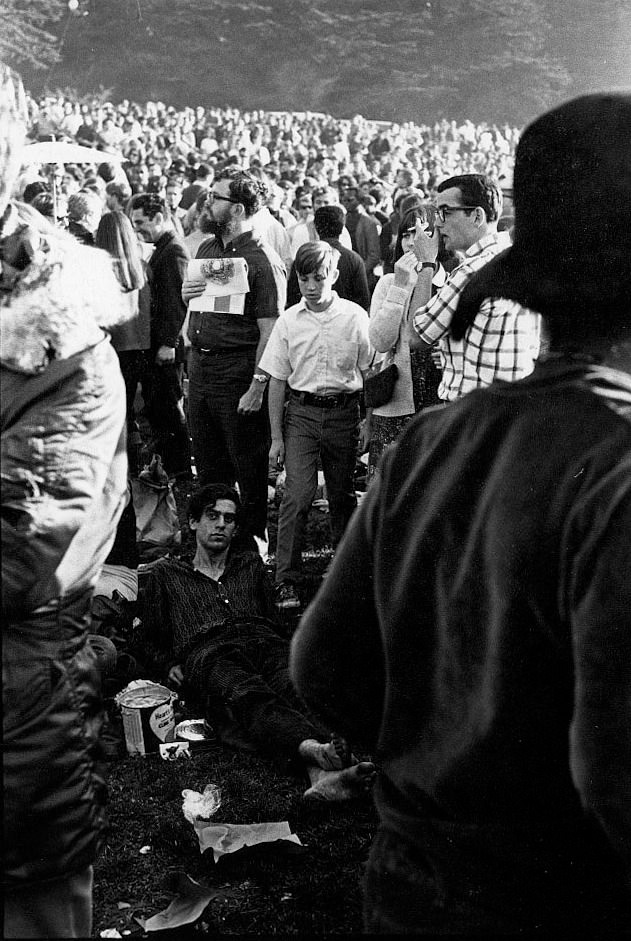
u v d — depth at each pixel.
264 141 37.53
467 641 1.37
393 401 5.17
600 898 1.37
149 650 4.54
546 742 1.32
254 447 6.04
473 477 1.40
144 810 3.69
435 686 1.43
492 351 3.64
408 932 1.40
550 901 1.35
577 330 1.43
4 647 1.77
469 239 4.19
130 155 26.39
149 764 4.02
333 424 5.64
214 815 3.65
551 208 1.41
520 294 1.46
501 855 1.36
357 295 7.37
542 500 1.30
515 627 1.31
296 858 3.39
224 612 4.52
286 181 18.31
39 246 1.79
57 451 1.75
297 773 3.94
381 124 44.94
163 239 7.37
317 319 5.56
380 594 1.49
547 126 1.42
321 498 7.29
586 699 1.23
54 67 47.38
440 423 1.49
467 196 4.16
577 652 1.24
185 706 4.41
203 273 5.88
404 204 8.84
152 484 6.27
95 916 3.12
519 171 1.45
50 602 1.81
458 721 1.38
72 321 1.78
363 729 1.61
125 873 3.34
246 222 5.94
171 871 3.33
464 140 40.91
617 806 1.23
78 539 1.81
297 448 5.67
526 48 49.16
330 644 1.57
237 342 5.93
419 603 1.44
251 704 4.11
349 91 55.03
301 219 13.72
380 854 1.49
